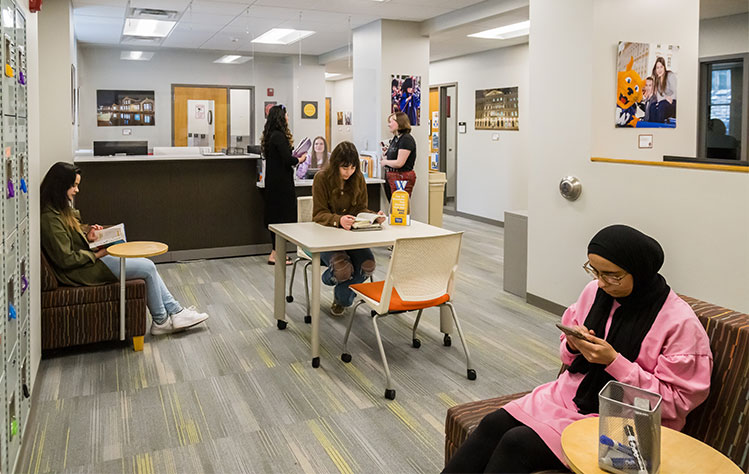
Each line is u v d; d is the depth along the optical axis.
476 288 5.04
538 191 4.34
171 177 5.89
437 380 3.15
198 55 8.91
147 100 8.69
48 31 5.28
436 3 5.91
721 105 5.86
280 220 5.71
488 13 5.75
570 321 1.88
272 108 5.69
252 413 2.76
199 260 6.06
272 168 5.67
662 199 3.40
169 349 3.56
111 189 5.67
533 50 4.27
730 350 1.56
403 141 6.20
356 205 4.01
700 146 6.03
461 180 9.39
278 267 3.87
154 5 6.01
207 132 9.01
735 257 3.03
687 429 1.61
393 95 6.79
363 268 3.93
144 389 3.00
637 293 1.66
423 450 2.45
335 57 9.09
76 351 3.51
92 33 7.52
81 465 2.30
